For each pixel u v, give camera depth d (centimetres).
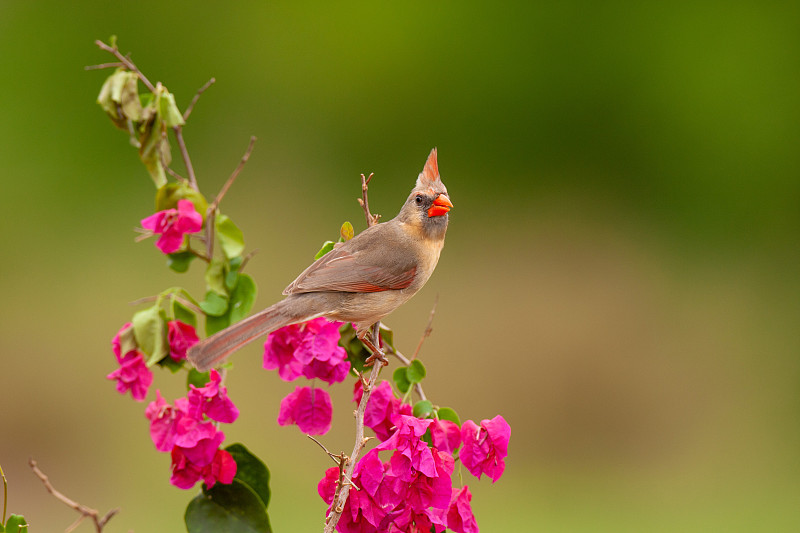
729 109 1614
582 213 1597
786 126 1603
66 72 1528
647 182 1617
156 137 484
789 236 1572
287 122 1589
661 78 1623
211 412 450
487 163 1622
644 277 1495
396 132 1612
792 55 1609
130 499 1056
